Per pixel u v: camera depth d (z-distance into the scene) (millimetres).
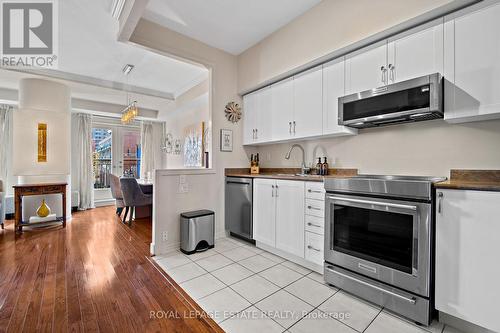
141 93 5000
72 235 3562
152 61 3703
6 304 1761
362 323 1551
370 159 2430
